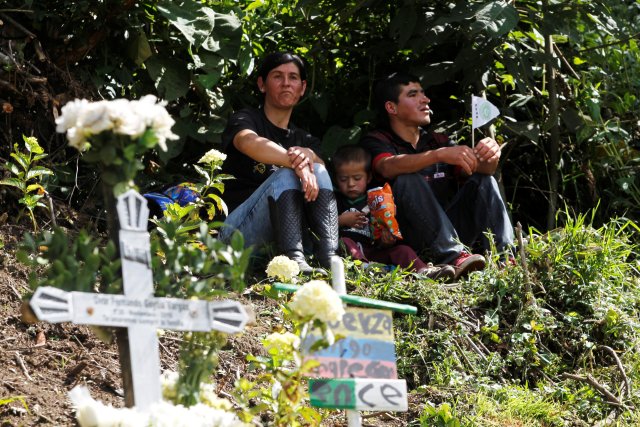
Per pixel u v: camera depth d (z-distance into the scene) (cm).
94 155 300
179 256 316
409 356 493
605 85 780
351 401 343
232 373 444
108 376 418
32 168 540
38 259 298
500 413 458
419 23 680
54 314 280
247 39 662
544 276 558
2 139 584
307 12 714
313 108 732
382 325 358
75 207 602
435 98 749
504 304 540
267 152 581
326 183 574
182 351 330
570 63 791
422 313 519
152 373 295
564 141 777
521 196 782
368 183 630
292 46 740
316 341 332
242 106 697
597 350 527
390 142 647
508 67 682
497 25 626
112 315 291
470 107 714
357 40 743
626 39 737
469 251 596
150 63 638
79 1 600
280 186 562
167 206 505
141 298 297
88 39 614
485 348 509
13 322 441
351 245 588
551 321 525
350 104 742
